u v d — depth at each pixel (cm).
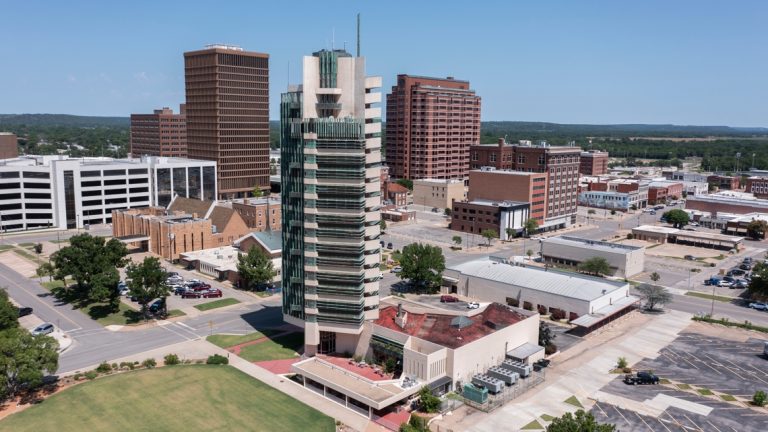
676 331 13550
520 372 10894
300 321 11969
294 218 11688
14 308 11600
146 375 10625
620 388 10481
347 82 11312
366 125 11294
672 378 10912
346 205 11200
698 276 18950
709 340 12962
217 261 18125
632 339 13000
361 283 11419
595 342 12794
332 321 11556
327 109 11425
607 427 7125
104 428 8775
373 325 11412
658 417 9412
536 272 15962
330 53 11269
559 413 9544
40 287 16400
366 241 11556
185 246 19688
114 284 14162
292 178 11569
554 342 12756
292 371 11106
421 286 17075
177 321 13762
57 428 8769
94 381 10338
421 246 16675
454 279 16575
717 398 10106
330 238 11350
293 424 9100
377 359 11394
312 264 11456
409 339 10869
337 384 9944
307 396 10112
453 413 9544
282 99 11562
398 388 9825
